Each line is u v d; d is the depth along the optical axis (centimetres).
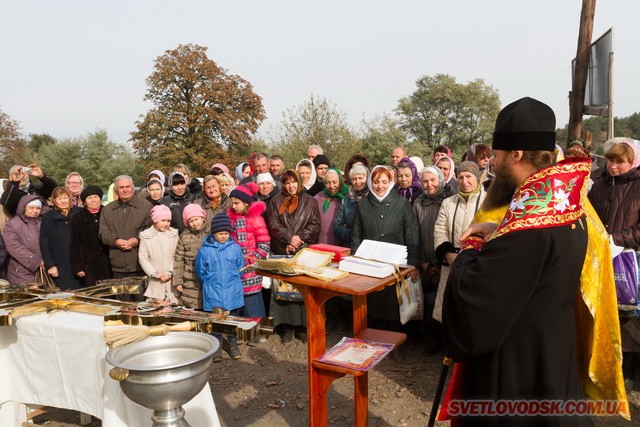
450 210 420
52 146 4197
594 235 183
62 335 284
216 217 459
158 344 249
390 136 3131
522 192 167
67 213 545
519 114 174
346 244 511
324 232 542
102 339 271
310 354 254
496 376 170
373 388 407
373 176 455
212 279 454
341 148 2311
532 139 173
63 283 536
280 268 238
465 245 183
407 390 400
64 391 292
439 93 5528
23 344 300
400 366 450
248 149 3791
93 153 4191
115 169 4144
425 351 472
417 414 360
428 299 469
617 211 379
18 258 534
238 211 502
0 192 704
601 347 187
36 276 562
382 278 237
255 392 407
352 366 241
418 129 5741
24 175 647
